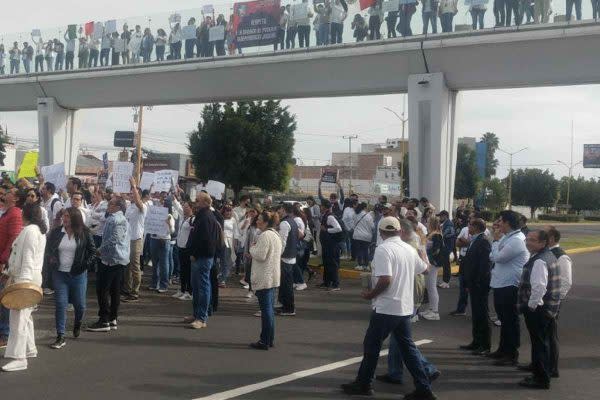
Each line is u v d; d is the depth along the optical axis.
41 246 7.21
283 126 40.22
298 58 24.88
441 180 22.86
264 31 25.84
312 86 26.09
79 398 6.23
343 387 6.72
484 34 20.73
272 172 39.56
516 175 78.62
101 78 31.14
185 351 8.27
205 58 27.42
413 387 7.05
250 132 38.78
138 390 6.55
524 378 7.41
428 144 23.02
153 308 11.18
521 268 8.07
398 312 6.40
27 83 34.06
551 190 76.56
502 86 22.31
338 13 23.94
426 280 11.17
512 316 8.13
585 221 73.38
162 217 12.83
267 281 8.52
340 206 21.09
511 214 8.16
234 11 26.66
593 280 18.12
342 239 14.49
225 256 14.13
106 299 9.20
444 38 21.47
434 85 22.47
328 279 14.48
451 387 7.14
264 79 26.89
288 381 7.08
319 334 9.66
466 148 65.50
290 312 11.17
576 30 19.28
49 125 34.53
